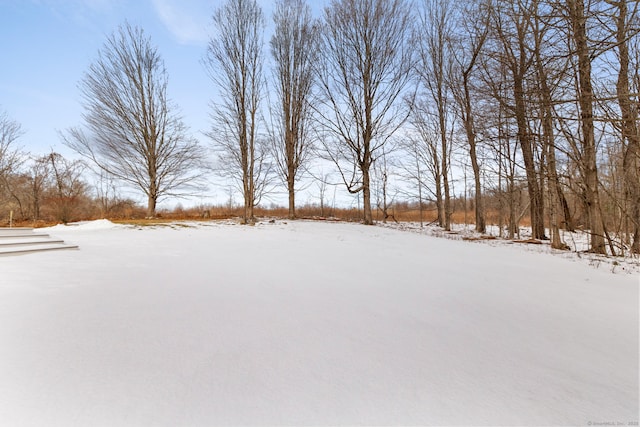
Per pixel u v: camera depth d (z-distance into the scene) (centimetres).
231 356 257
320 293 447
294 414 189
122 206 2178
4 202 1828
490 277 589
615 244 1138
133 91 1798
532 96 786
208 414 187
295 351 270
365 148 1736
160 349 263
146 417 182
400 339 305
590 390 230
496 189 1858
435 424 184
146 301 377
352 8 1706
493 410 200
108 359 243
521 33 904
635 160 1069
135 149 1791
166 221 1555
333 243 966
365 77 1709
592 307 427
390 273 594
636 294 493
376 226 1672
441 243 1077
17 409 183
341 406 198
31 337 271
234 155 1808
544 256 873
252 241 938
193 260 639
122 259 614
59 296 376
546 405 209
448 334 323
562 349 298
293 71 1919
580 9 681
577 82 895
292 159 1923
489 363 264
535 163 1340
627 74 925
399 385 225
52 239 768
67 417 179
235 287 457
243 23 1664
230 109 1694
